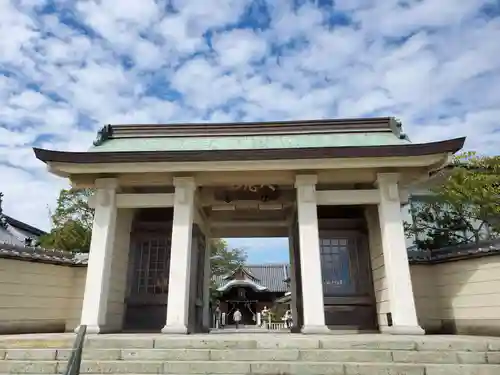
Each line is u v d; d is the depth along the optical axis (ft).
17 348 19.86
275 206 37.58
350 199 29.81
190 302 31.86
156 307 32.42
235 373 17.76
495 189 34.63
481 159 39.60
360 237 34.04
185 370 17.98
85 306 27.17
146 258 34.09
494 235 37.65
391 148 27.40
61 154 28.07
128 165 28.71
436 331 30.60
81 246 57.47
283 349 19.03
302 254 27.71
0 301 28.37
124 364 18.25
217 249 114.52
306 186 29.40
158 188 33.63
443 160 28.09
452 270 30.35
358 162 28.32
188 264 28.27
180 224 28.89
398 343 19.19
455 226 38.09
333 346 19.21
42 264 31.86
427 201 41.52
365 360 18.39
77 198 61.93
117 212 32.24
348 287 32.55
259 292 116.67
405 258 27.45
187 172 29.89
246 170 29.17
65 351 19.36
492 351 18.63
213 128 34.71
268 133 34.37
